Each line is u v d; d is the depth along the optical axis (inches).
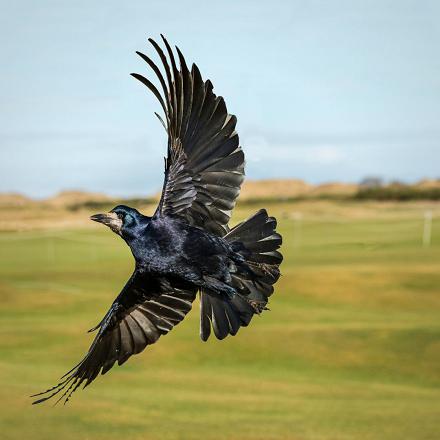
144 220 245.0
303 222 2785.4
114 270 1977.1
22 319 1359.5
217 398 884.0
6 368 995.3
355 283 1604.3
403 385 986.7
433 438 705.6
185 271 243.8
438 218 2797.7
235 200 238.8
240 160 237.5
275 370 1047.0
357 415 806.5
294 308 1440.7
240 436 714.2
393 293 1542.8
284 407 836.6
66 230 2491.4
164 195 241.1
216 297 251.3
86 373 253.1
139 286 257.9
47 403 816.3
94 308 1466.5
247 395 903.7
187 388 936.9
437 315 1384.1
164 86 227.6
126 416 783.1
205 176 238.8
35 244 2367.1
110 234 2628.0
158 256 242.2
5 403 808.9
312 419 786.8
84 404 831.7
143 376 1003.9
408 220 2783.0
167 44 225.0
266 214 246.1
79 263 2122.3
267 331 1202.6
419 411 822.5
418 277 1649.9
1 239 2391.7
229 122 235.1
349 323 1279.5
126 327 262.5
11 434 702.5
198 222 243.1
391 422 772.6
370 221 2792.8
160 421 765.9
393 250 2124.8
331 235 2445.9
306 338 1162.0
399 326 1224.8
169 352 1112.8
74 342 1164.5
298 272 1711.4
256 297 246.4
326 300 1499.8
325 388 948.6
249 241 244.7
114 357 259.9
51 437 689.6
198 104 232.7
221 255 241.4
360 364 1061.1
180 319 261.4
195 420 774.5
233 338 1163.9
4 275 1847.9
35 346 1139.3
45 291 1611.7
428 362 1063.0
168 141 234.5
